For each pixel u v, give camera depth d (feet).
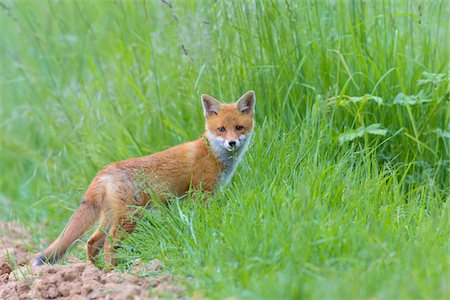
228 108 36.37
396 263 25.29
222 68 42.24
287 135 37.47
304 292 22.25
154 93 48.11
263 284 23.31
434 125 40.37
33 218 44.47
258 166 35.47
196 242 29.17
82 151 47.11
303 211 27.96
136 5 57.06
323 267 24.76
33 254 37.04
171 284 26.91
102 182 32.91
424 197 35.14
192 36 44.93
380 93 40.60
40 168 52.85
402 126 39.91
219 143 35.65
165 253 30.19
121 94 49.57
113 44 56.90
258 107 40.98
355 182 33.17
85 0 62.90
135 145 45.50
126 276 29.40
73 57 53.42
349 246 26.02
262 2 41.22
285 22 41.98
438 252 26.58
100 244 33.12
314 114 37.65
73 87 55.52
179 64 46.83
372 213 29.89
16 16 65.36
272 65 40.93
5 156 57.82
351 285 22.66
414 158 38.32
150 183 33.83
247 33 41.04
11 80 58.80
